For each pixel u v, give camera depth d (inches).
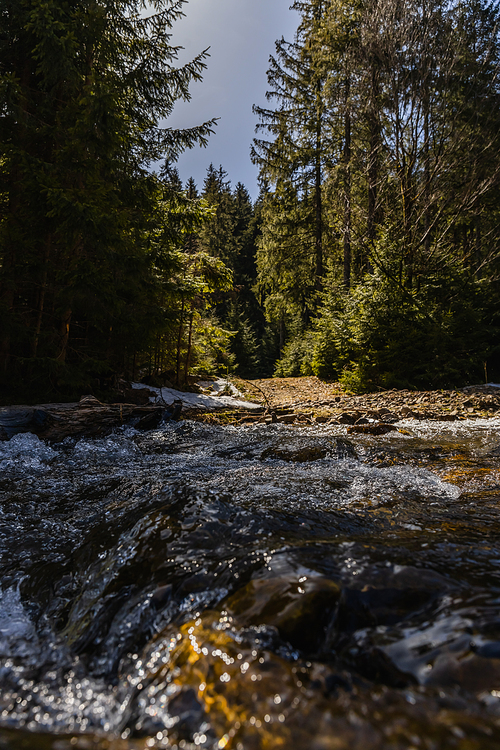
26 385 314.2
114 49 335.3
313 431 249.8
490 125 541.3
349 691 36.4
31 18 270.2
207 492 101.3
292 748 29.4
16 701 45.6
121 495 128.6
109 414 245.3
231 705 34.9
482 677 36.8
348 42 689.0
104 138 297.9
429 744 29.1
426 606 50.9
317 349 666.2
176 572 64.8
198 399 380.5
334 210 755.4
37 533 101.3
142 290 362.3
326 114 812.0
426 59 515.2
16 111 270.1
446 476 135.6
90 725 40.7
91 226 274.8
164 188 401.4
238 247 1732.3
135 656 50.5
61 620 65.1
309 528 84.5
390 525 88.4
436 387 436.8
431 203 544.7
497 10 533.0
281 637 44.4
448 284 500.4
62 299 314.3
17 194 302.4
